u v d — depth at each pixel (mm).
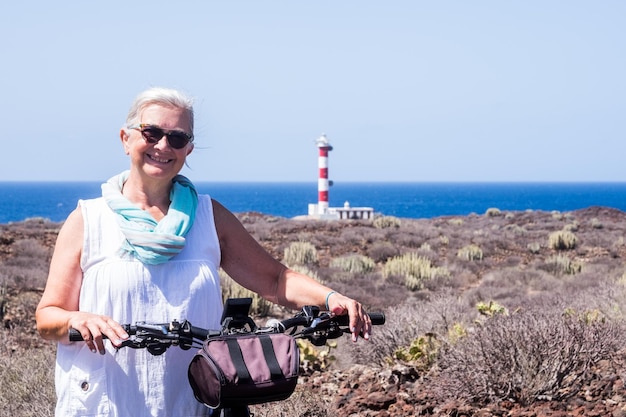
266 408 6008
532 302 13188
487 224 45750
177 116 3047
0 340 9625
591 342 6719
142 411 2904
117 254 2979
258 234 30703
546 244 31703
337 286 18297
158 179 3068
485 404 6422
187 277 3004
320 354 8445
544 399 6336
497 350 6492
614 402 6164
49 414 6016
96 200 3092
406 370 7371
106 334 2633
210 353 2617
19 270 16453
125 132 3111
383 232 32156
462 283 21391
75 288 3021
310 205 52094
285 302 3289
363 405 6547
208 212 3188
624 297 11109
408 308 10875
